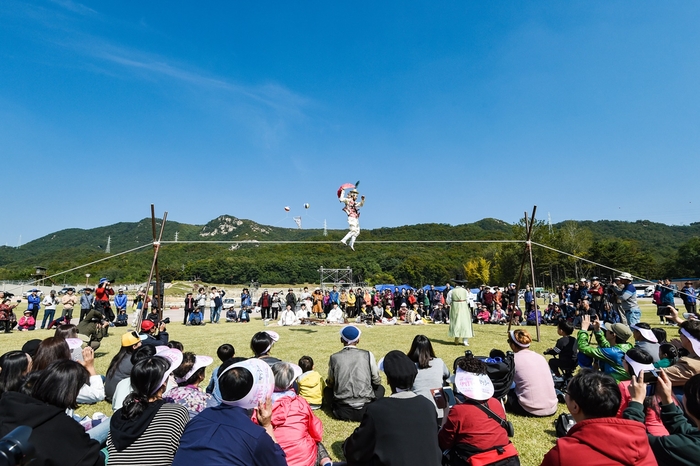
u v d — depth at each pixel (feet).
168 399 14.16
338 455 15.88
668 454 9.98
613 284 42.22
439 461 10.27
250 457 8.75
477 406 12.28
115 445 9.66
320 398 20.95
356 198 43.70
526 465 14.93
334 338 45.47
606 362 20.57
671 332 47.26
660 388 11.51
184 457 8.66
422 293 78.28
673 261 226.38
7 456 5.86
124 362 20.99
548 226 211.41
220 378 9.69
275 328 58.85
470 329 40.50
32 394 9.81
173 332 54.60
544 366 20.08
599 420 9.05
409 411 10.64
